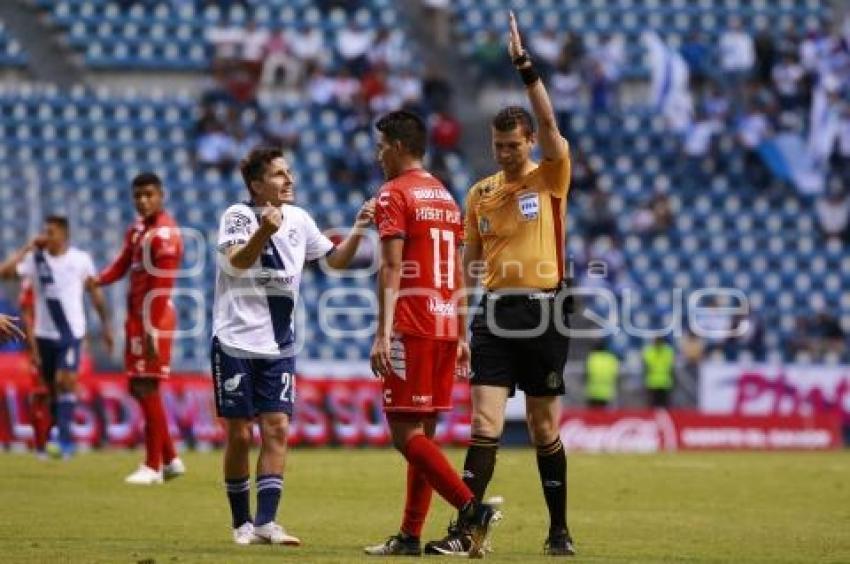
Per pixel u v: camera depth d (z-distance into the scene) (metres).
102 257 99.25
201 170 115.44
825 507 53.12
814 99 127.44
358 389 86.88
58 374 66.06
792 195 124.88
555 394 37.47
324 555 35.72
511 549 39.22
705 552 39.28
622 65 131.38
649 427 92.81
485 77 126.31
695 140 125.56
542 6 134.75
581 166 120.69
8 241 100.00
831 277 120.38
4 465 61.69
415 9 133.62
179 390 82.69
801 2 139.38
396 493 54.47
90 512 46.41
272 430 38.34
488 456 36.97
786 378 98.06
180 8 127.00
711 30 136.62
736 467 70.88
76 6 125.69
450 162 119.00
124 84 123.38
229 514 46.69
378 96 121.31
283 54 122.56
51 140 115.62
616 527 45.44
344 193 116.75
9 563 33.72
